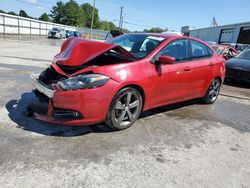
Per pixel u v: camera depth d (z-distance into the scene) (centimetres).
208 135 389
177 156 313
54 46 2061
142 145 332
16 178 241
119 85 338
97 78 322
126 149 317
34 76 395
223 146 355
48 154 288
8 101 445
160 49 407
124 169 273
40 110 347
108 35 1096
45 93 335
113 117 349
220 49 1173
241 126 448
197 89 505
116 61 372
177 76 432
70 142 320
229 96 695
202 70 498
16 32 3597
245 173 289
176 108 512
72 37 440
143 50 411
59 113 329
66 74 349
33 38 3183
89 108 321
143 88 373
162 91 412
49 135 333
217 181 269
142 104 390
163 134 374
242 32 2675
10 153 282
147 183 254
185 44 466
